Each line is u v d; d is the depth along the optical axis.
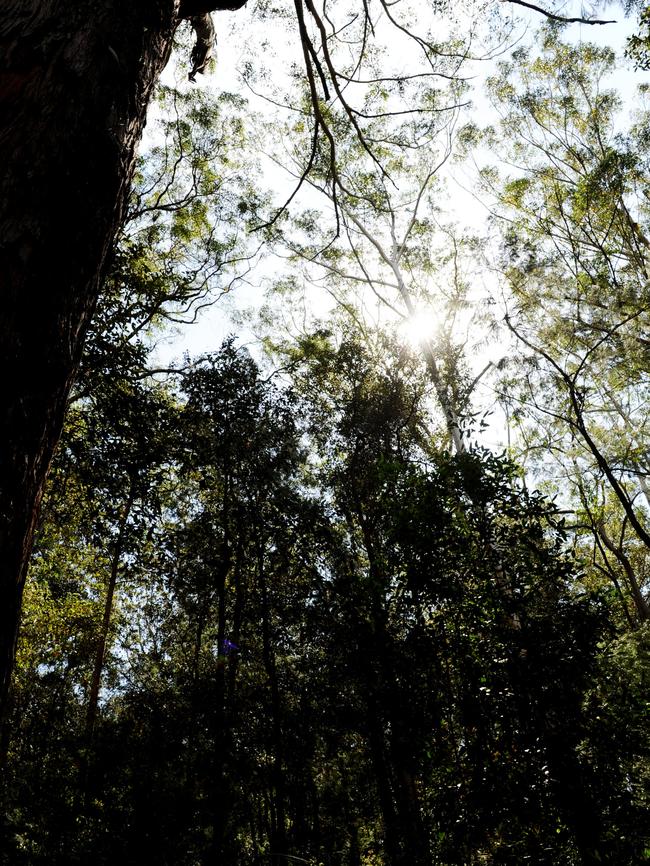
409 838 5.80
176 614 12.59
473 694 4.91
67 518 9.29
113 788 6.88
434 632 5.27
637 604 13.86
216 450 9.54
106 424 8.37
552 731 4.62
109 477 8.42
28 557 1.03
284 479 10.09
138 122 1.54
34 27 1.34
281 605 8.88
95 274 1.28
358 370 12.52
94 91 1.34
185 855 6.68
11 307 1.02
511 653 4.94
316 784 8.85
